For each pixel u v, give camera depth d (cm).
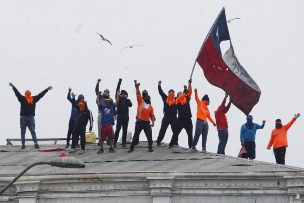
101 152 9781
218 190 8519
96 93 9969
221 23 10250
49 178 8562
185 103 9881
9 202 8625
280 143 9638
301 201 8450
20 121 10169
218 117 10056
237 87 10175
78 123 9894
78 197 8581
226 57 10288
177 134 9912
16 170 8981
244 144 9862
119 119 10025
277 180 8494
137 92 9756
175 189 8525
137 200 8544
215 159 9225
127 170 8694
